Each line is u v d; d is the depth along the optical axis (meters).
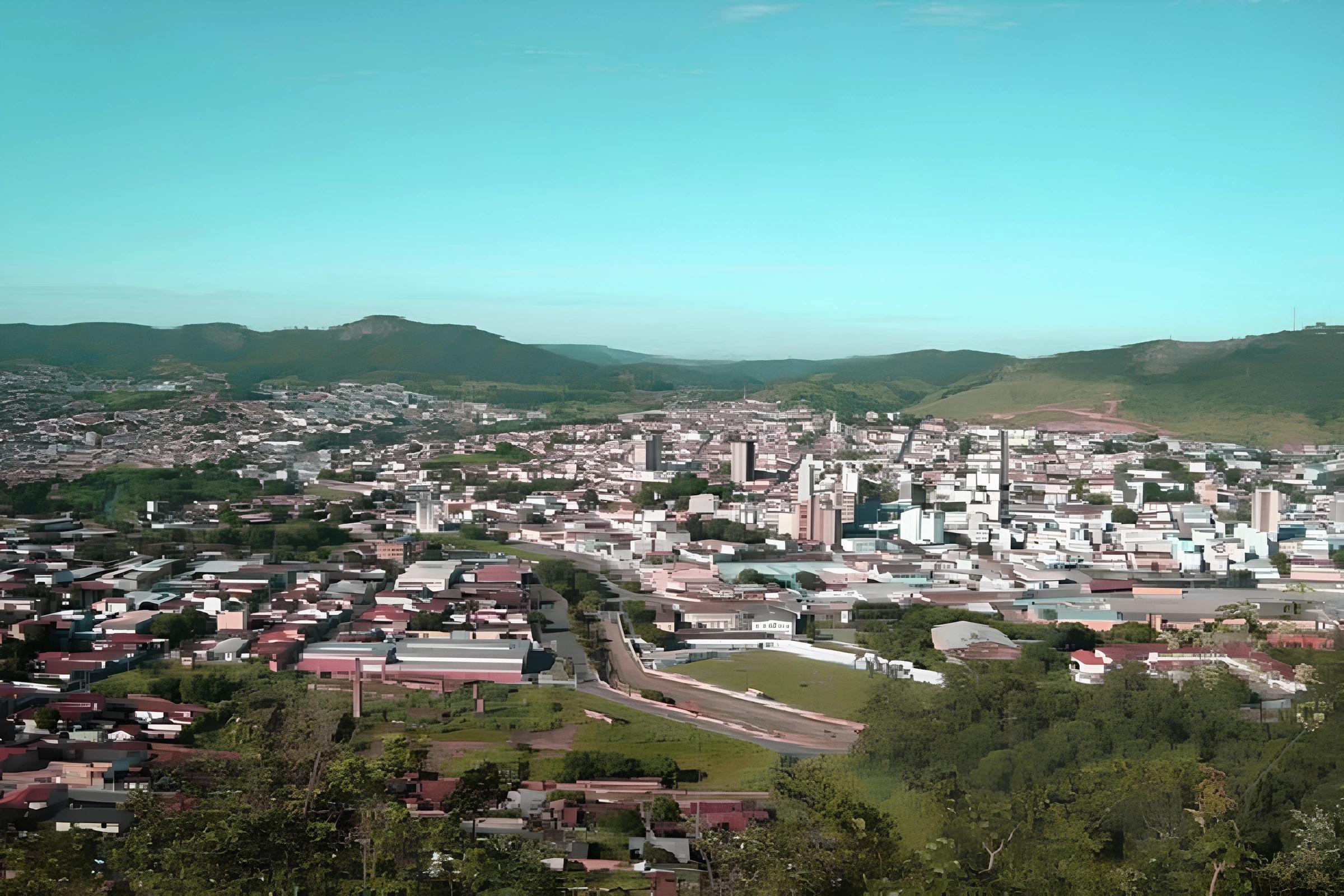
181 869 107.56
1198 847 117.06
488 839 121.94
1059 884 116.50
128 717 191.38
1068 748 162.12
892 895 113.12
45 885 109.38
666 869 130.00
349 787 126.06
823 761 173.88
